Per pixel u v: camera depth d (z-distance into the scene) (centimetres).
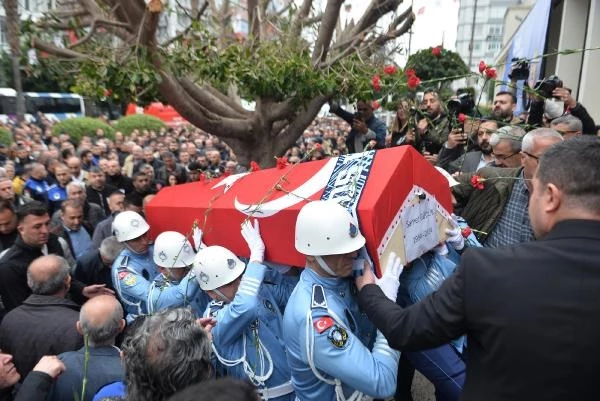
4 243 400
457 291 141
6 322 273
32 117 2245
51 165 755
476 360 137
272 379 226
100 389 211
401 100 391
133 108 2852
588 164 133
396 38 492
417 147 415
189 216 296
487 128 349
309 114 499
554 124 329
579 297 122
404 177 209
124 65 358
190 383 162
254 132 487
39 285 276
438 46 436
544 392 122
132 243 339
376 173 209
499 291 131
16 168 868
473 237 267
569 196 134
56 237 420
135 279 327
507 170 308
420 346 151
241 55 411
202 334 172
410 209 212
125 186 724
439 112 413
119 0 349
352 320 200
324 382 196
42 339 261
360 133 525
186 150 1151
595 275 124
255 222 237
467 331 141
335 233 183
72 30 390
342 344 181
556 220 137
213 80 442
